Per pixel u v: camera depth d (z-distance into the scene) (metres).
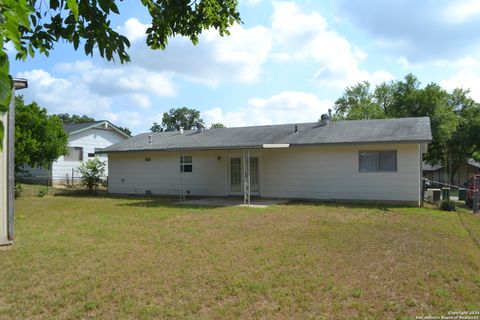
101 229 9.02
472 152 38.22
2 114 1.29
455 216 11.63
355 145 14.45
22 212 12.25
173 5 3.75
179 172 18.92
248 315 4.15
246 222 9.99
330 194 15.55
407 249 6.98
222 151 17.98
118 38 3.06
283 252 6.73
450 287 5.04
